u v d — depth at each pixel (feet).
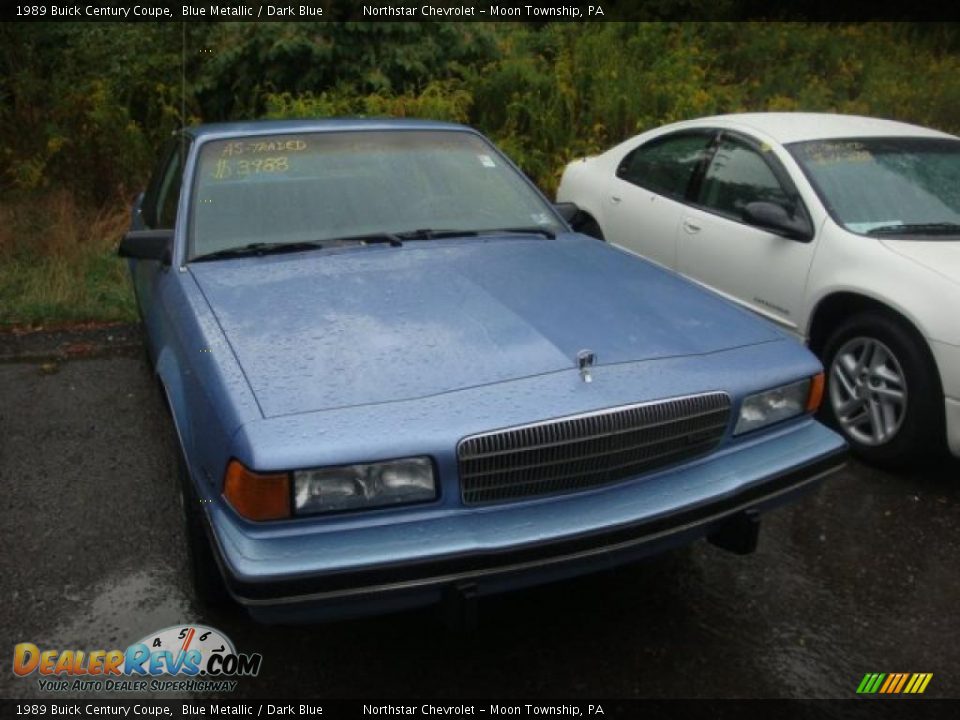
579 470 7.74
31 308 19.16
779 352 9.22
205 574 9.03
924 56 37.22
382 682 8.57
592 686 8.52
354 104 27.30
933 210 14.32
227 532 7.23
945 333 11.87
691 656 8.97
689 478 8.33
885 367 12.85
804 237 14.20
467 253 10.99
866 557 10.84
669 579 10.32
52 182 25.07
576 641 9.18
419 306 9.25
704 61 34.53
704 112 29.32
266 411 7.37
